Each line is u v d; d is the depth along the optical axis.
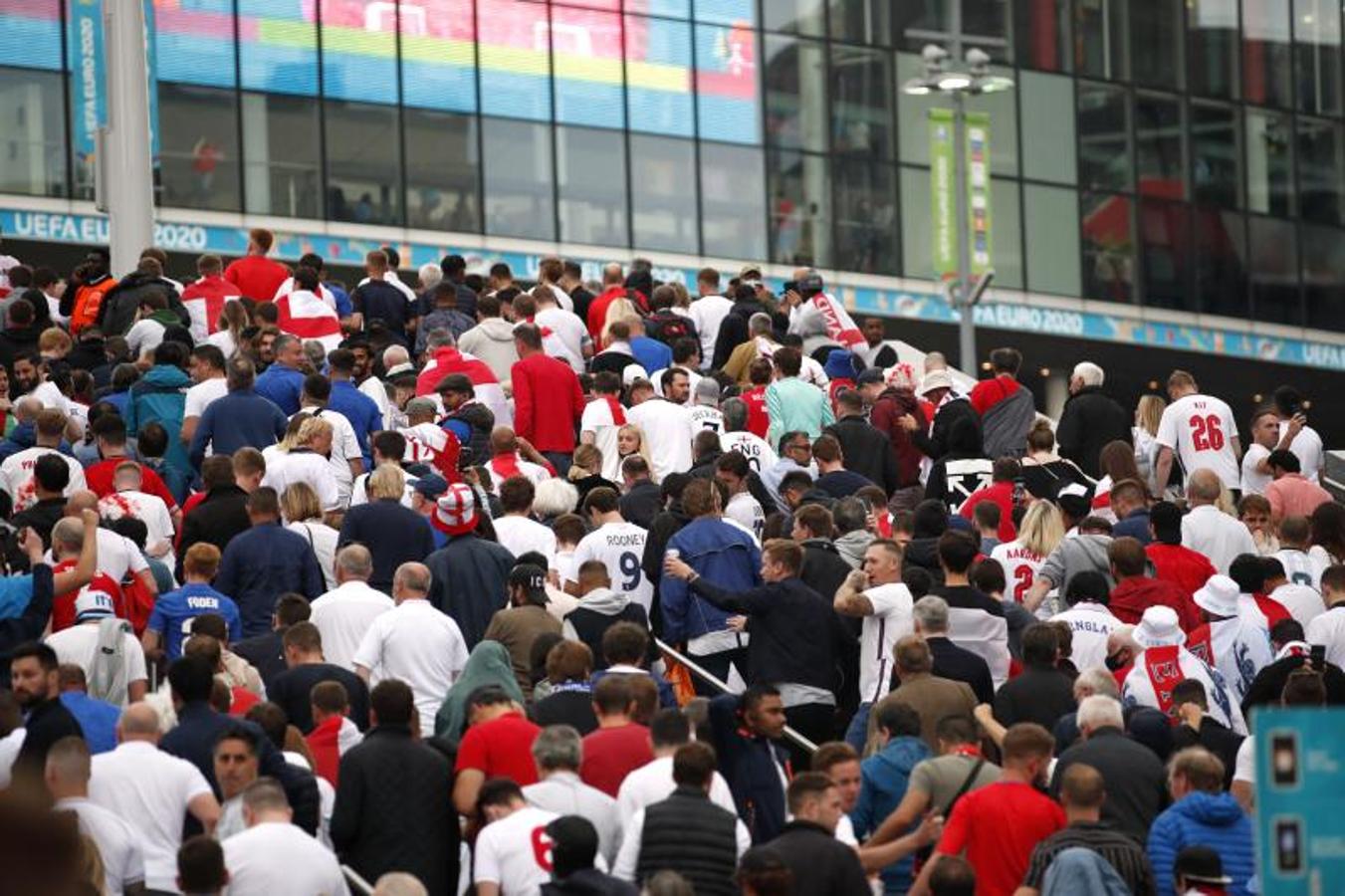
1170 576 43.69
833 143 125.69
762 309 74.81
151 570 42.62
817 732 38.06
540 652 36.09
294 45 112.56
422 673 37.53
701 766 29.50
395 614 37.69
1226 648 41.72
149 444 50.00
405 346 72.50
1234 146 136.88
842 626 38.62
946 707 35.09
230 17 111.25
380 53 114.62
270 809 28.91
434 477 46.38
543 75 118.62
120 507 45.84
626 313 69.00
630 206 120.31
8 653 37.53
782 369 59.81
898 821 31.45
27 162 105.75
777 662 38.06
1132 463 51.31
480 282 76.69
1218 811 30.77
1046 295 131.25
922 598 37.50
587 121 119.56
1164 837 30.81
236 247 110.56
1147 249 134.25
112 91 79.00
